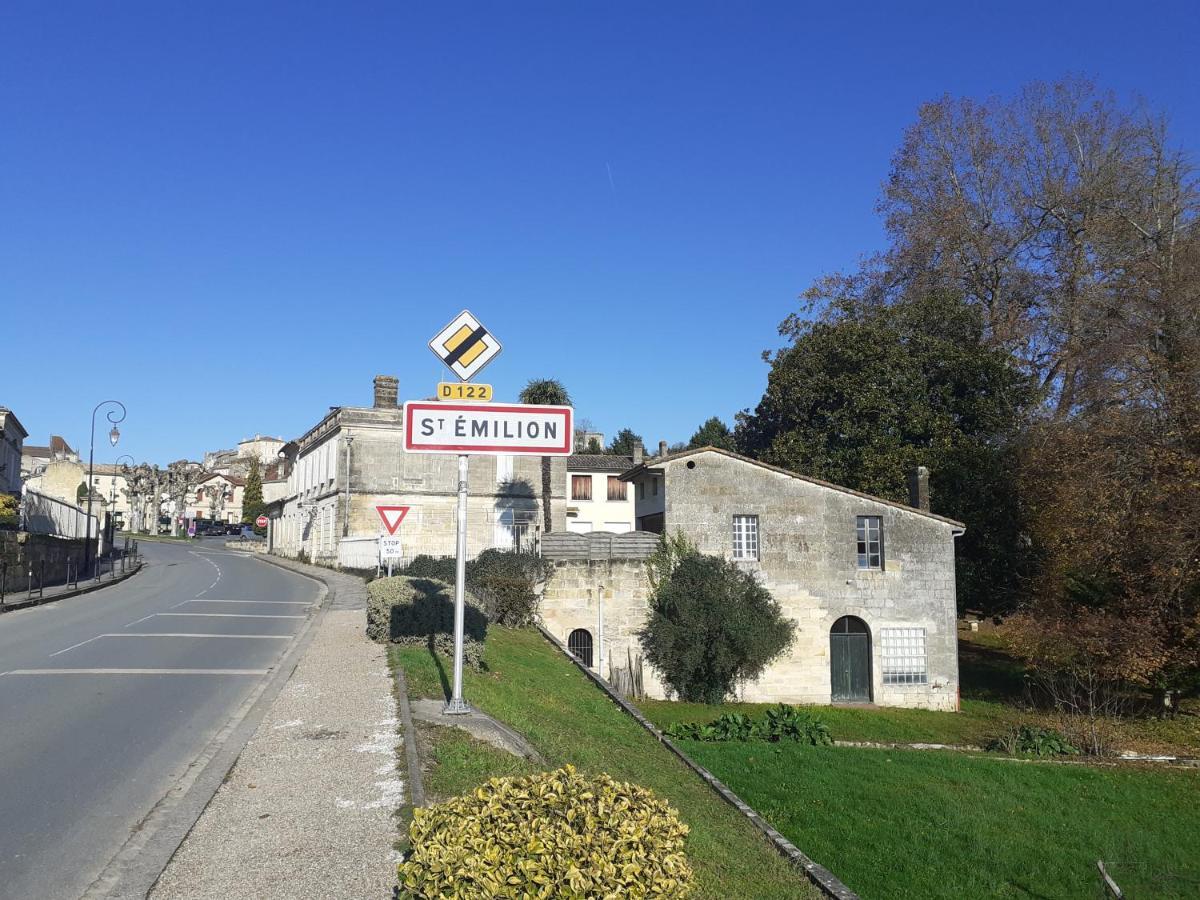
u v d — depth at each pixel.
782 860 8.54
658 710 23.88
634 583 26.27
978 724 23.91
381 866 5.86
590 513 55.62
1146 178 34.88
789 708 21.52
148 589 32.28
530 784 4.50
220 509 117.94
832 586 26.61
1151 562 22.75
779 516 26.73
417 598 15.90
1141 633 22.05
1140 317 29.27
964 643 35.78
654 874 3.95
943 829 13.52
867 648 26.69
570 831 4.03
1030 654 24.73
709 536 26.53
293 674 13.13
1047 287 36.50
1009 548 29.41
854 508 27.02
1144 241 34.16
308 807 7.04
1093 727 20.53
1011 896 11.18
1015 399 32.16
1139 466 24.34
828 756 17.98
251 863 5.93
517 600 24.14
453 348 9.27
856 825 13.55
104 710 10.97
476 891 3.76
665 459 26.55
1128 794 16.05
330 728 9.59
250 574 40.91
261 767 8.16
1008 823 14.02
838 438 32.72
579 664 20.05
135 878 5.67
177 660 15.11
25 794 7.61
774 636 25.36
